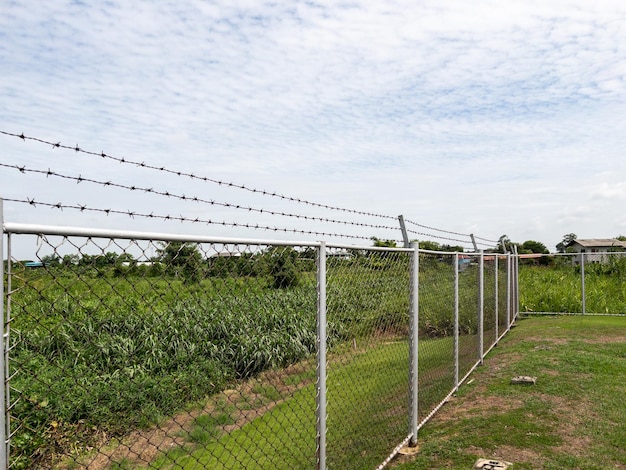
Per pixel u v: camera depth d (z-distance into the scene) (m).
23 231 1.51
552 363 7.65
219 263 2.32
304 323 3.04
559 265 19.62
